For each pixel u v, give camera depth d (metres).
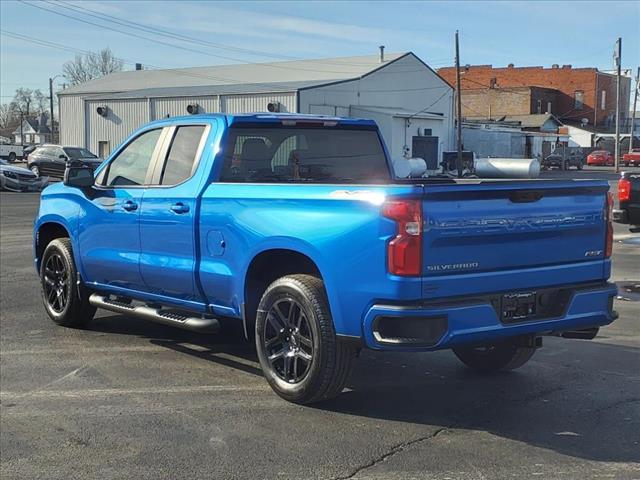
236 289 5.27
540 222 4.68
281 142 6.08
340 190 4.58
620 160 68.31
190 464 4.08
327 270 4.58
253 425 4.67
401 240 4.21
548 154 64.56
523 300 4.64
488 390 5.43
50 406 5.06
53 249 7.31
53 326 7.43
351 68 51.00
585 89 88.31
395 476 3.91
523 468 4.01
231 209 5.27
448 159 47.59
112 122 49.19
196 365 6.06
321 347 4.66
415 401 5.16
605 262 5.09
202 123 5.91
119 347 6.64
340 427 4.64
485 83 92.75
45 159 35.25
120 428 4.64
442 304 4.29
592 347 6.77
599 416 4.87
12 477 3.93
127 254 6.27
